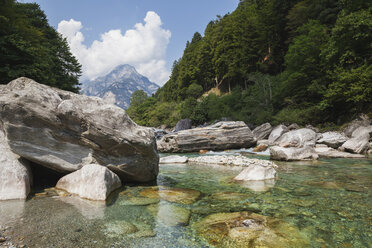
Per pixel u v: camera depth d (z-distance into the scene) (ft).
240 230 11.12
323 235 10.59
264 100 122.52
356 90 66.59
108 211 13.62
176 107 213.87
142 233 10.66
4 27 67.05
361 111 71.31
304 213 13.58
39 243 9.23
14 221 11.45
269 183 22.24
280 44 164.96
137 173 22.11
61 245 9.16
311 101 95.81
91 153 19.24
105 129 18.89
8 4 73.00
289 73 107.34
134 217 12.76
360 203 15.49
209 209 14.42
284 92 108.68
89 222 11.78
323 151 46.60
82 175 17.12
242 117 124.98
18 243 9.15
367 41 69.56
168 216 13.06
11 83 16.48
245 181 23.59
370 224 11.90
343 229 11.27
